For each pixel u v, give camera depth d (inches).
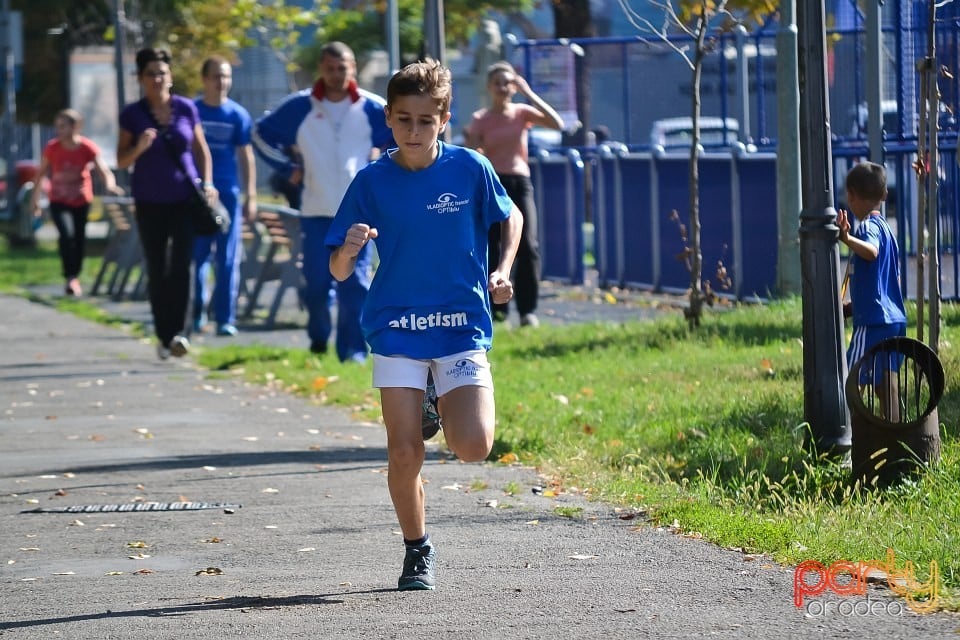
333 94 1625.2
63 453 1223.5
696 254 1676.9
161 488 1073.5
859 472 904.3
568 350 1628.9
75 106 4692.4
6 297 2687.0
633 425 1170.0
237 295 2191.2
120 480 1107.9
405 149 717.9
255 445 1234.6
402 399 719.7
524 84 1879.9
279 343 1936.5
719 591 721.6
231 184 1982.0
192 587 783.7
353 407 1412.4
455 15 4028.1
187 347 1745.8
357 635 663.8
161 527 948.6
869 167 1067.3
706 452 1035.3
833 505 876.6
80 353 1875.0
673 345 1595.7
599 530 880.3
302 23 4084.6
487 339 730.8
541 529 890.7
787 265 1884.8
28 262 3395.7
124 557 869.8
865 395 967.6
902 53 1909.4
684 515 875.4
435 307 720.3
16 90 4451.3
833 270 979.9
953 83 1690.5
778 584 729.6
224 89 1955.0
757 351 1491.1
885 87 2108.8
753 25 2373.3
